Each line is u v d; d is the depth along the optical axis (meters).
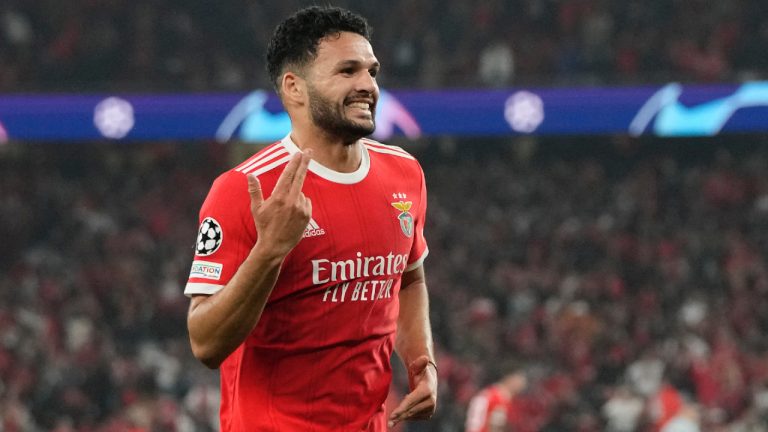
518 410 44.66
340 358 10.93
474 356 54.41
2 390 50.09
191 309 10.56
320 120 10.69
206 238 10.55
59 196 73.12
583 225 68.62
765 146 74.88
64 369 52.06
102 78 73.44
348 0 77.88
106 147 76.94
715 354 52.31
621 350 54.28
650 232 67.75
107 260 66.50
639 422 44.62
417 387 11.60
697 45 74.94
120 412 48.56
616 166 76.25
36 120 62.34
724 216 70.06
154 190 74.31
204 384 50.91
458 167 76.00
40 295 62.09
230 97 62.59
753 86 62.09
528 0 78.06
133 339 58.84
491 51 74.19
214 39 77.38
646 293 61.69
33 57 74.12
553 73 74.44
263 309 10.56
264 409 10.95
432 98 63.34
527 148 77.06
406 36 75.69
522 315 58.53
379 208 11.03
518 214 70.19
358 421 11.15
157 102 62.62
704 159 75.62
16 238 70.19
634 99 62.84
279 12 78.62
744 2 76.75
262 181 10.61
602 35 75.44
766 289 61.81
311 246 10.60
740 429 44.72
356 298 10.88
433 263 64.81
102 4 76.69
